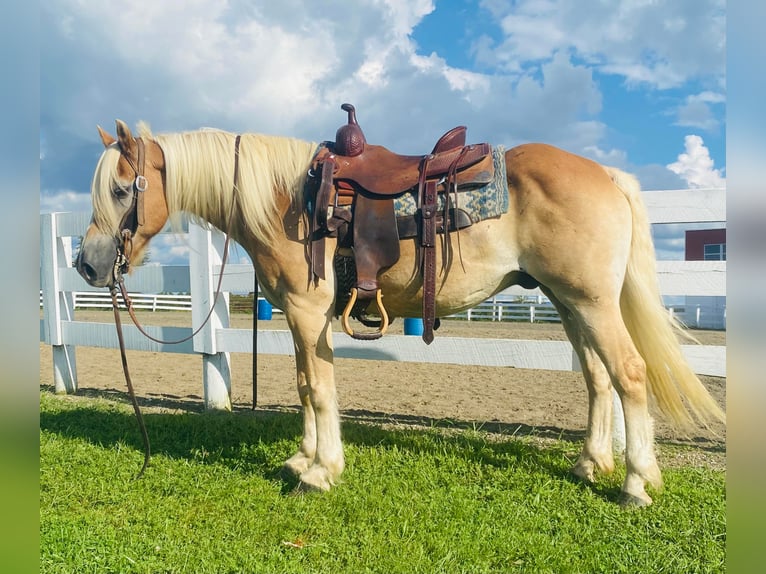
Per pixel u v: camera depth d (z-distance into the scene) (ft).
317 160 9.69
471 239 9.29
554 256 8.99
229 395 16.67
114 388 20.47
